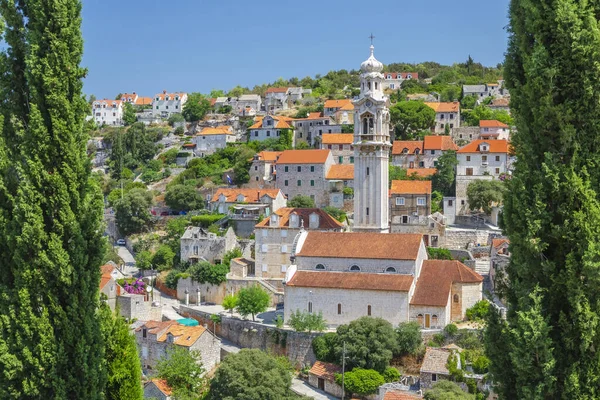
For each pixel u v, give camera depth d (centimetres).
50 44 3781
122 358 4447
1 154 3703
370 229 13312
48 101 3744
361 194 13375
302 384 10256
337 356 10150
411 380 9569
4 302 3653
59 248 3647
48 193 3728
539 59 3125
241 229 16975
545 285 3102
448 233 15238
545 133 3148
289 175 18688
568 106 3084
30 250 3678
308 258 11575
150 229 18538
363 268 11262
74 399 3678
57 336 3659
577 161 3062
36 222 3628
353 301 10931
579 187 3006
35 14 3800
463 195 17512
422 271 11425
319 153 18725
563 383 2975
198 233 15575
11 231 3675
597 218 2973
